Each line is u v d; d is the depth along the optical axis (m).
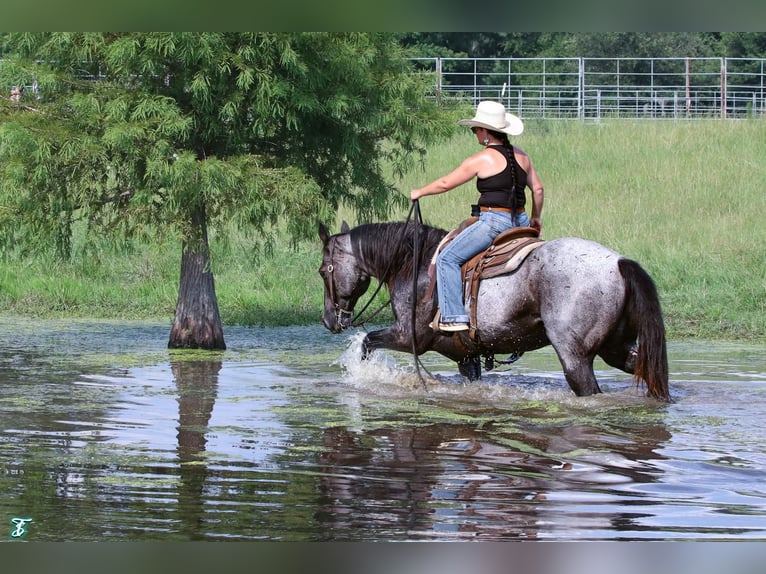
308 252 23.41
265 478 8.20
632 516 7.32
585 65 53.34
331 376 12.99
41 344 15.87
